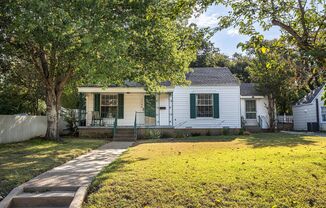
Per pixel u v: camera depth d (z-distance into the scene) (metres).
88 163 8.43
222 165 7.07
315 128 22.81
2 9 8.72
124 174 6.32
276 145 11.54
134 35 10.70
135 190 5.40
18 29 9.15
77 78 15.81
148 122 19.92
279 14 5.02
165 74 13.61
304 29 4.23
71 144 13.39
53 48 10.51
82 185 5.80
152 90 15.70
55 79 15.18
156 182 5.73
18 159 8.81
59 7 7.96
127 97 20.08
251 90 25.73
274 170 6.46
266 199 5.09
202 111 20.14
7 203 5.10
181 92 20.20
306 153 8.73
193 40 5.69
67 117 20.30
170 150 10.45
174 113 20.03
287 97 23.70
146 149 11.05
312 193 5.30
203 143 13.15
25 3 7.88
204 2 5.57
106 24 9.10
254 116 24.73
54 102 15.25
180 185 5.57
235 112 20.08
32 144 13.18
